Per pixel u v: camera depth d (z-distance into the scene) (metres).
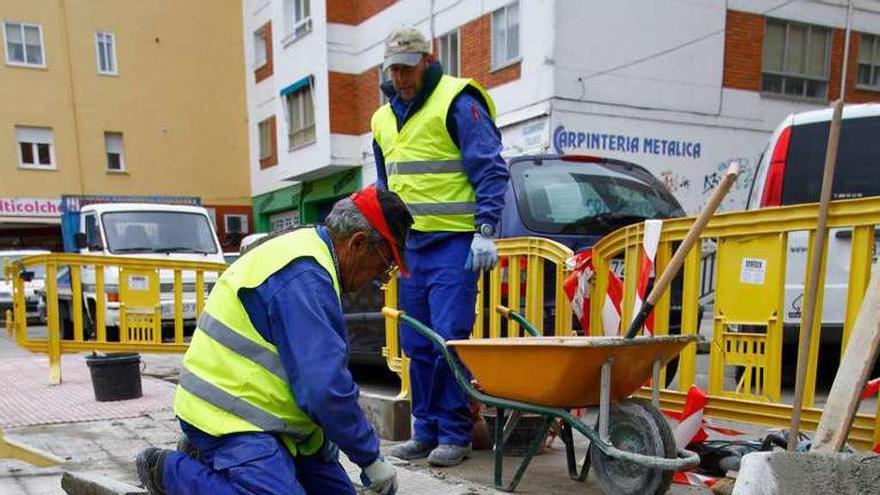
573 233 4.44
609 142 12.60
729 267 3.16
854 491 2.13
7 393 5.54
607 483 2.78
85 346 6.03
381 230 2.02
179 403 1.98
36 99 21.09
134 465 3.51
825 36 15.05
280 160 20.98
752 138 14.26
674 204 5.07
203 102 23.78
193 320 9.10
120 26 22.22
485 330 4.36
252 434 1.92
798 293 4.54
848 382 2.51
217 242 10.27
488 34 13.64
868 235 2.71
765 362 3.04
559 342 2.55
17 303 6.02
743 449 3.12
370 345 5.47
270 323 1.91
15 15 20.70
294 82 19.67
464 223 3.36
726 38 13.73
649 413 2.61
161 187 23.16
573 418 2.71
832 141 2.68
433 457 3.41
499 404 2.92
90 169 21.97
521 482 3.17
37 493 3.14
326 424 1.87
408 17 16.23
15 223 21.17
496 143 3.30
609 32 12.41
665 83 13.11
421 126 3.34
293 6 19.75
